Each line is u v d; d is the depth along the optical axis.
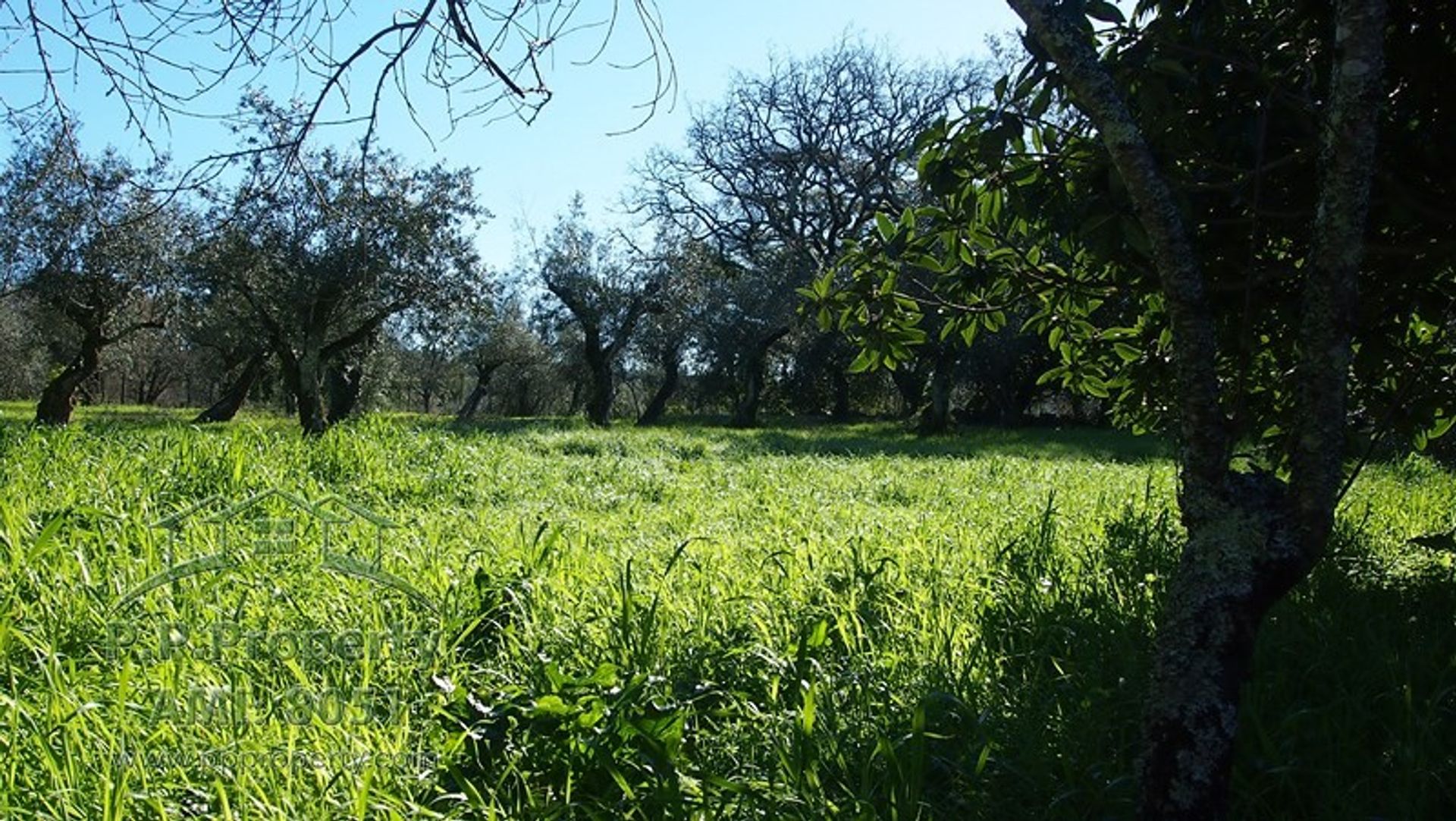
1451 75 4.12
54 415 24.34
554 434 20.78
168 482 7.58
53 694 3.24
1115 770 3.36
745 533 7.73
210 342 28.91
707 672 4.07
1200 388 2.71
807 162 35.22
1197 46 3.65
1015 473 13.84
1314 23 3.99
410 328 25.12
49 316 28.64
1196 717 2.59
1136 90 3.79
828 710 3.64
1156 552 6.36
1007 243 4.53
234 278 21.70
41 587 4.29
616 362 43.97
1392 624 4.84
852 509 9.45
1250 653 2.64
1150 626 4.71
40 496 6.87
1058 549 6.46
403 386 50.09
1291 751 3.47
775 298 36.66
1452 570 5.95
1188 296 2.71
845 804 3.09
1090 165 3.76
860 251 4.70
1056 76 3.63
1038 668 4.25
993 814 3.17
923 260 4.52
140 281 22.45
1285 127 3.82
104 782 2.77
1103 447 23.39
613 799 3.16
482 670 3.98
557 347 45.66
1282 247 4.52
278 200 3.70
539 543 6.42
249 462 8.44
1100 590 5.28
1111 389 6.34
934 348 30.61
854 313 4.77
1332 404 2.64
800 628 4.57
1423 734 3.38
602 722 3.31
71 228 13.85
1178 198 3.38
